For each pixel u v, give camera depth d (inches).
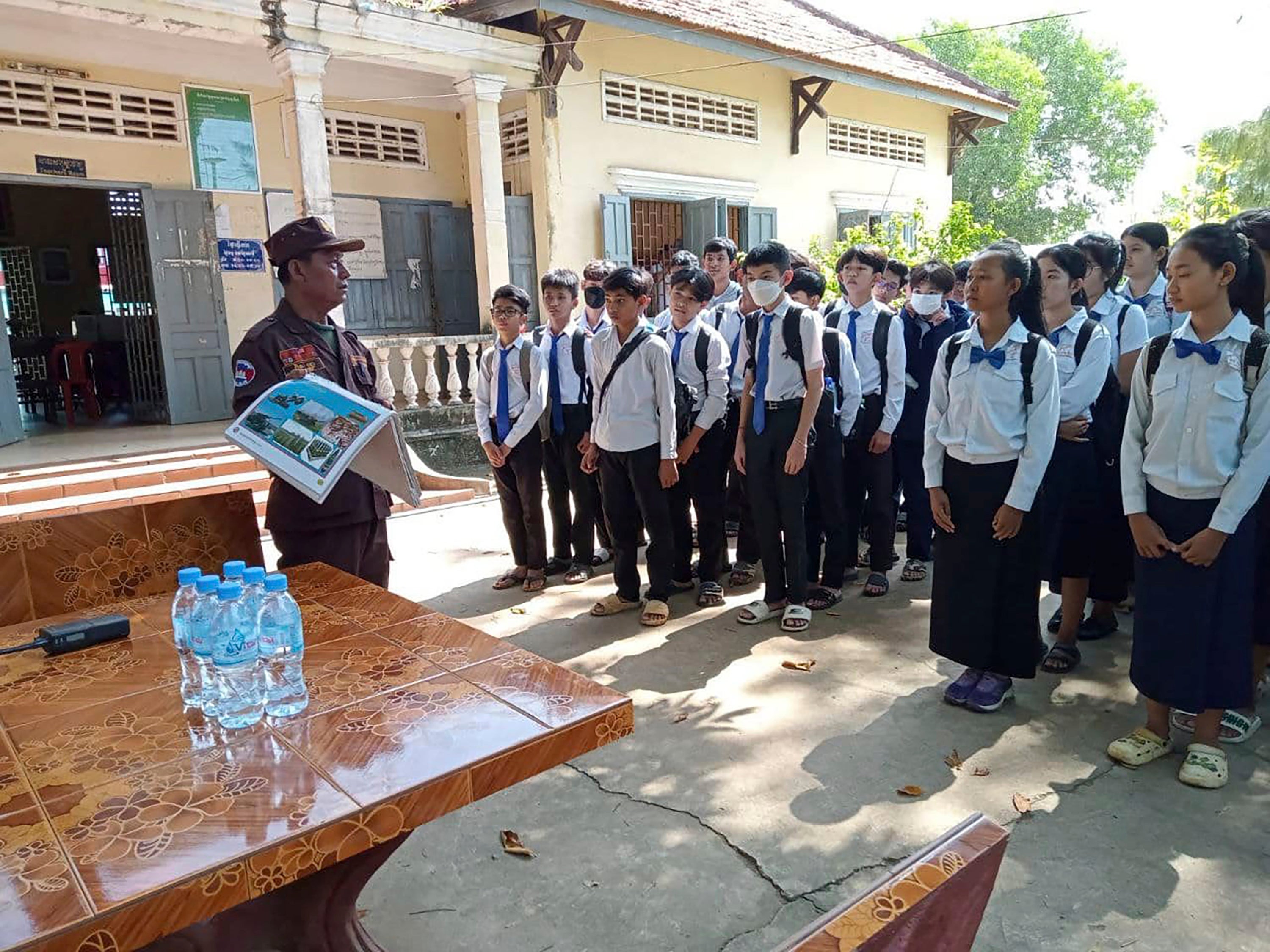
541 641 165.3
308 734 58.4
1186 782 109.3
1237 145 503.8
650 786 113.6
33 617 94.4
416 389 340.8
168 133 334.0
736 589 196.1
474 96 328.5
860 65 414.0
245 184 352.5
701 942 84.4
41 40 298.5
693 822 105.0
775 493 168.1
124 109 323.3
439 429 340.8
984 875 34.1
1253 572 107.1
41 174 307.4
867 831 101.7
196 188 342.3
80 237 499.2
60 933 39.6
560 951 83.8
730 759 119.4
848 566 196.2
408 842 103.2
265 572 71.2
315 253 105.3
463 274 413.4
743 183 422.3
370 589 91.1
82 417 408.2
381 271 388.2
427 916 89.6
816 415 171.0
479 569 218.1
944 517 131.6
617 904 90.4
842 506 177.9
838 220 477.7
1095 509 140.8
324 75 335.6
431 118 400.8
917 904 31.0
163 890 42.5
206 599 66.8
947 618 132.8
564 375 199.2
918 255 406.6
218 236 350.0
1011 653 128.4
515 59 336.5
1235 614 106.0
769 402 164.6
